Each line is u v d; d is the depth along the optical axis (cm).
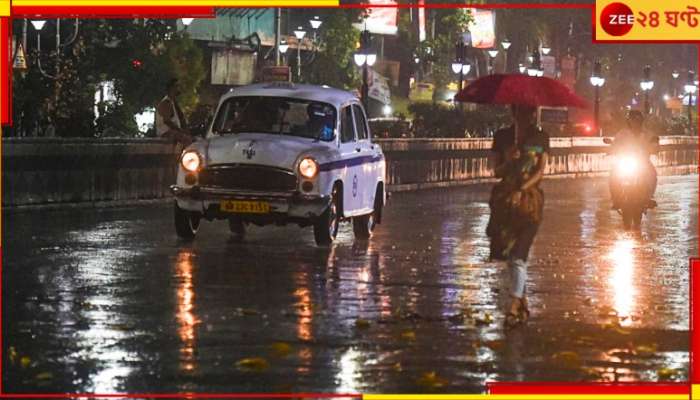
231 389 1175
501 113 6494
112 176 3309
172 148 3484
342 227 2928
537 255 2439
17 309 1622
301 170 2420
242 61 7081
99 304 1675
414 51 9462
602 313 1692
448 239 2702
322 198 2427
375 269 2130
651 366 1327
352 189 2583
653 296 1878
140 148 3378
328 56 7706
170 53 5425
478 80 1622
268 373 1252
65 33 5122
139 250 2328
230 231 2728
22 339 1413
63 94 3928
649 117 8325
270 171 2425
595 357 1370
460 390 1188
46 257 2192
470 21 9575
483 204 3831
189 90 5497
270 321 1566
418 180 4619
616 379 1258
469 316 1638
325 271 2088
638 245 2698
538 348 1419
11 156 3006
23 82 3781
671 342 1477
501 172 1587
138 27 5244
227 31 7256
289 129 2525
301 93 2561
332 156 2470
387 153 4394
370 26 8606
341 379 1230
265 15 7581
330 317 1609
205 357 1327
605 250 2569
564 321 1619
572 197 4369
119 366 1274
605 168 6519
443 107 6462
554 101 1588
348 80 7788
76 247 2359
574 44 11988
